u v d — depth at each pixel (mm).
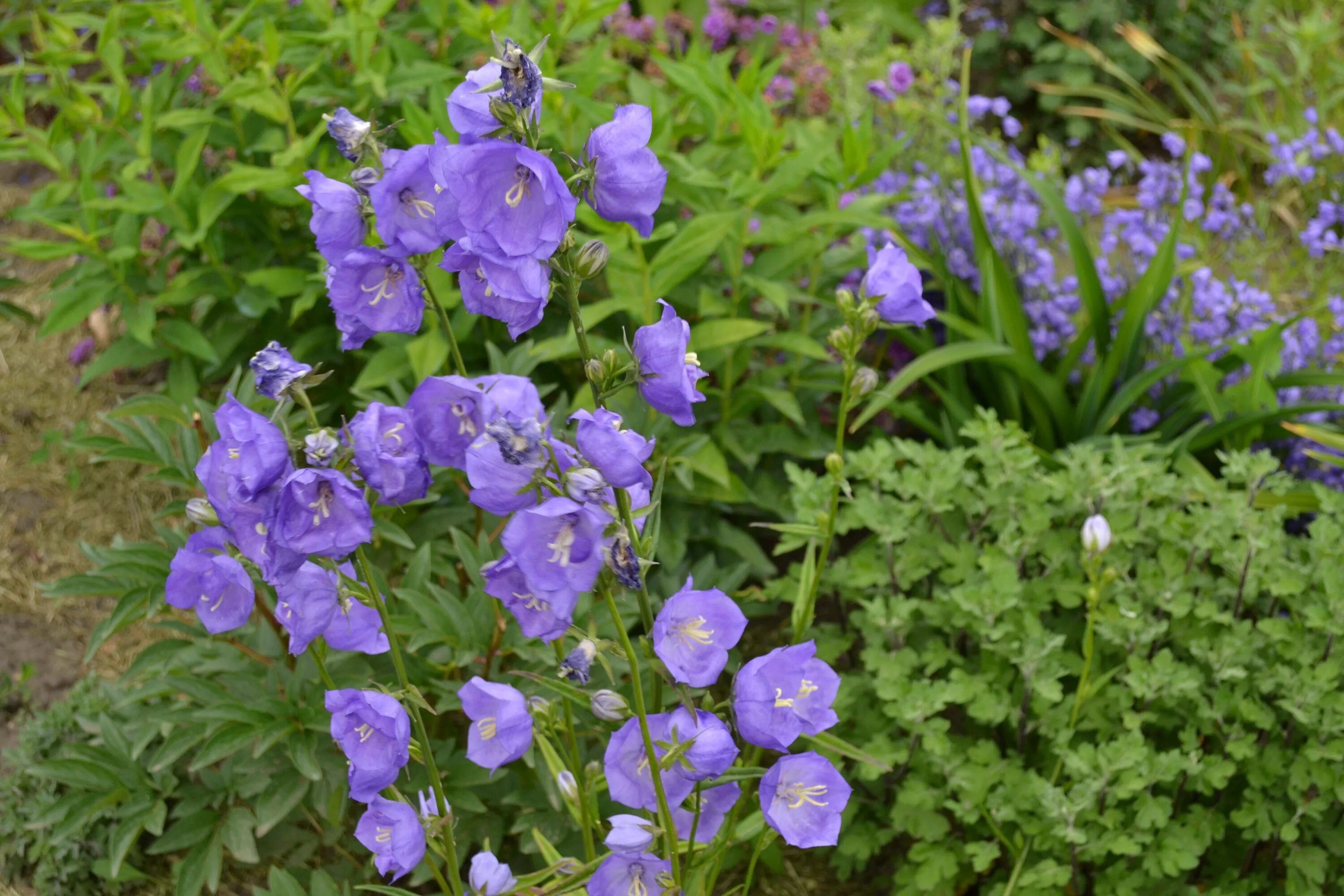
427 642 1495
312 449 1106
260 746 1442
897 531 1607
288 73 2254
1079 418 2131
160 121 1913
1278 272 2852
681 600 1141
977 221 2123
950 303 2271
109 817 1529
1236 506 1608
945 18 3461
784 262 1982
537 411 1133
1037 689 1488
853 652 1851
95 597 1900
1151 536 1682
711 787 1181
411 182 1125
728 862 1593
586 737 1531
